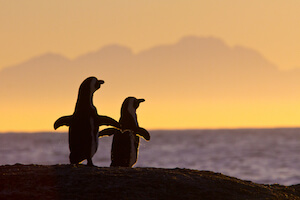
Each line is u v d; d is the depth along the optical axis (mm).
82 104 27219
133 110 30953
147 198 22312
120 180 23719
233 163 149250
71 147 27031
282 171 126375
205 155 180250
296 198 25156
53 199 21922
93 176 24047
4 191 22625
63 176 24062
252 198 23750
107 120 27297
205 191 23531
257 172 125000
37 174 24297
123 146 29953
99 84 27891
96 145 27344
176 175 24844
